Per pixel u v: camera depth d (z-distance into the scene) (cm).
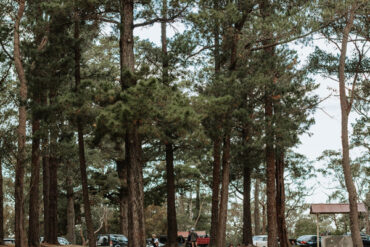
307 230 8106
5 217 6800
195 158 4219
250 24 2461
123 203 4397
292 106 2916
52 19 2262
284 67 2645
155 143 3675
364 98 3531
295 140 2927
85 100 2039
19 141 2419
